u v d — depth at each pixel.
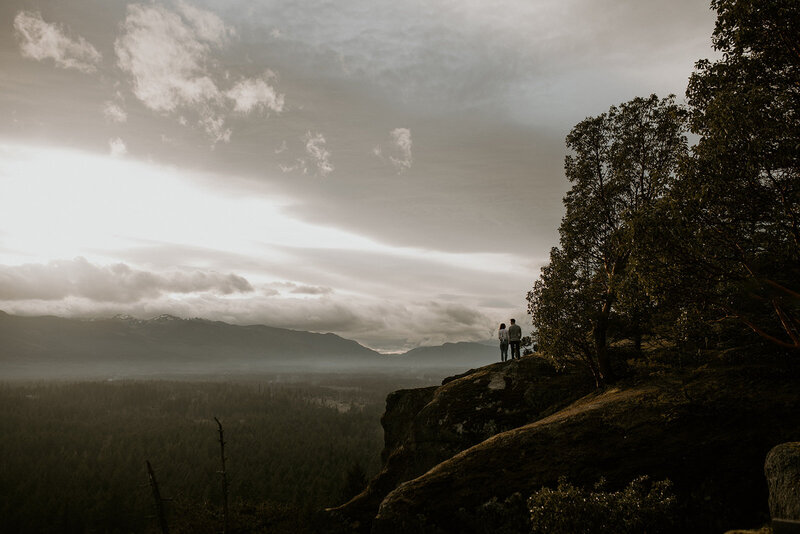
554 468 17.05
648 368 23.55
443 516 16.84
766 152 12.65
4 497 104.19
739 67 14.88
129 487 114.19
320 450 160.00
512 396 28.22
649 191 24.17
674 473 14.66
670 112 17.14
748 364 19.30
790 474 9.53
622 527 11.85
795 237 12.95
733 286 14.25
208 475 117.31
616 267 24.31
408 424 34.47
